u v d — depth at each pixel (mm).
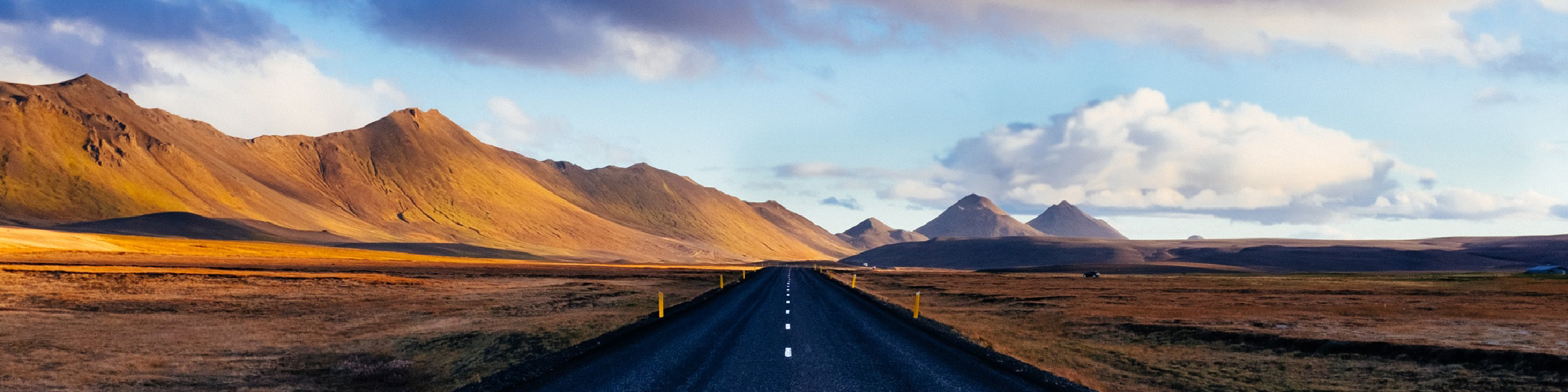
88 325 36812
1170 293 67938
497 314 46000
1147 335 33625
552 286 77625
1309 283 93312
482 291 67750
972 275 157375
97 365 26312
